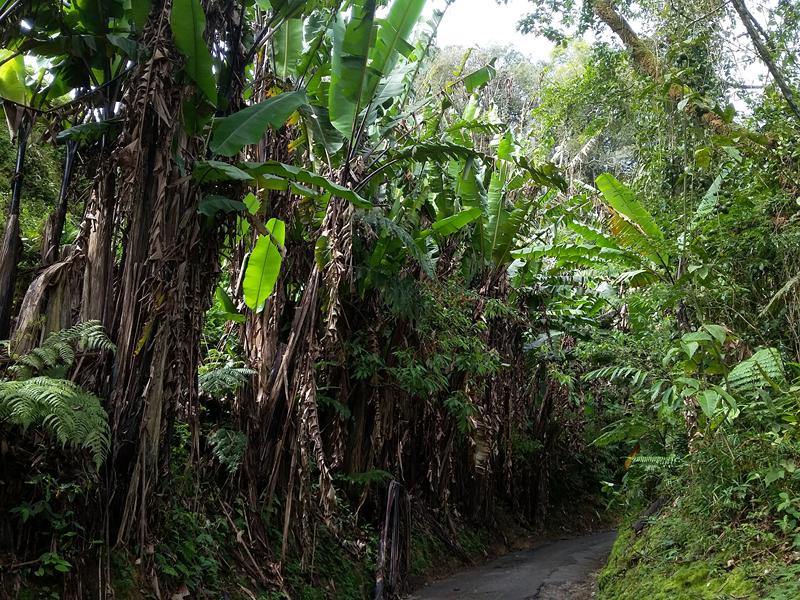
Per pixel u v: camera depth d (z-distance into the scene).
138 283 5.10
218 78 5.85
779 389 5.70
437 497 10.52
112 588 4.74
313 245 7.81
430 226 9.50
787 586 4.51
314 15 7.91
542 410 14.04
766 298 7.23
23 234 7.28
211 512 6.59
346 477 8.49
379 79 6.93
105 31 5.62
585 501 15.57
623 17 10.10
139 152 4.79
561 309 13.13
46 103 6.21
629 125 10.92
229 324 8.00
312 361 6.85
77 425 4.34
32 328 5.00
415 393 9.17
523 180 9.84
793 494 5.36
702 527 5.96
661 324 8.34
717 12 8.53
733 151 7.21
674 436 7.62
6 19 5.24
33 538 4.52
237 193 5.67
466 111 10.72
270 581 6.57
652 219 8.25
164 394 5.27
